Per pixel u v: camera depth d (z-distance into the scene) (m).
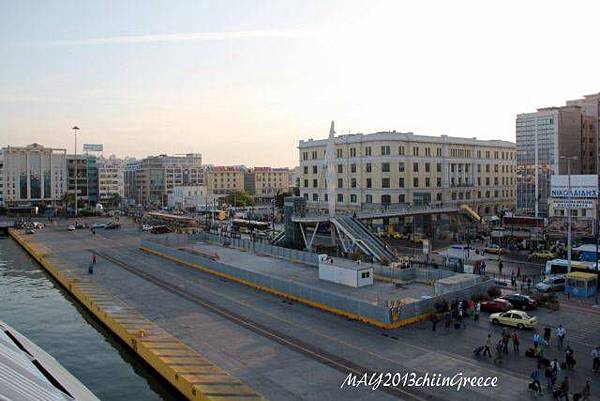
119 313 51.66
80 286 65.38
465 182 137.00
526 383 33.47
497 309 49.94
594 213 87.12
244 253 87.88
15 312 59.00
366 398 31.58
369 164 122.62
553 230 91.88
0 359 24.55
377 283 62.31
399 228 118.44
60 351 45.66
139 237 126.81
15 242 130.50
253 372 35.62
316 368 36.34
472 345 40.84
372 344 41.28
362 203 124.12
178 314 51.12
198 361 37.69
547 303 51.91
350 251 83.56
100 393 36.94
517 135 130.75
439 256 85.06
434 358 38.06
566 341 41.78
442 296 49.94
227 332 44.81
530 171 127.94
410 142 122.75
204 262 76.31
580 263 64.25
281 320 48.44
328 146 90.75
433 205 117.31
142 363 41.25
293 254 80.50
